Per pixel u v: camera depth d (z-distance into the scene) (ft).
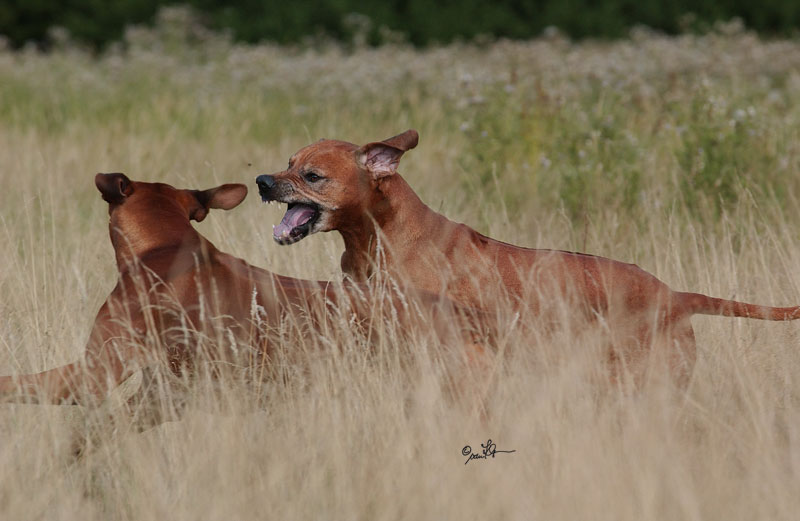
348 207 40.42
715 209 55.52
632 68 96.22
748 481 29.71
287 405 32.78
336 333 33.68
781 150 63.46
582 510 28.02
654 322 36.52
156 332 33.06
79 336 37.09
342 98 99.91
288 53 147.95
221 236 47.29
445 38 180.75
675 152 62.54
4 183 65.31
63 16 186.39
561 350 35.22
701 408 33.17
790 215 54.85
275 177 40.55
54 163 71.10
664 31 189.16
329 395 32.40
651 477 28.73
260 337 33.65
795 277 42.83
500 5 191.52
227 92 104.83
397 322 34.04
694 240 45.60
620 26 184.34
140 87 109.40
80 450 32.50
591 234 51.96
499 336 34.55
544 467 30.22
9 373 35.27
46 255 44.70
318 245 47.57
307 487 29.71
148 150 76.69
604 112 69.46
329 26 178.70
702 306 38.09
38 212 59.11
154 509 28.78
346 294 34.47
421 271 39.63
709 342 39.40
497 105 69.00
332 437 31.24
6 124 93.45
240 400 32.71
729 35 125.08
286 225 41.34
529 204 60.18
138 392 34.24
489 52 129.18
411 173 71.87
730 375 35.50
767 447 30.89
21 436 31.01
